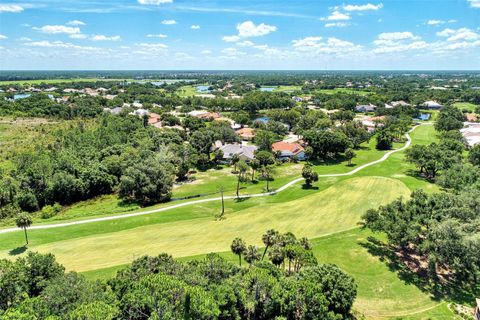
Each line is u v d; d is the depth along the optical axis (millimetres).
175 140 123062
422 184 81750
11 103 174750
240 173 94562
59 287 34000
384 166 99688
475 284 45844
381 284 45844
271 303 33562
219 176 99312
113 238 60688
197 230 63062
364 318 39781
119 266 49719
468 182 72750
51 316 27391
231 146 118062
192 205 77250
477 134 124062
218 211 73062
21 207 79625
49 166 87250
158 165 87500
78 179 86000
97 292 35250
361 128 133000
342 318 35688
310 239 57656
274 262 43344
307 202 74750
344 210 69500
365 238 57250
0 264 39031
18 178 83812
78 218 73125
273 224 64375
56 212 78688
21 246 58406
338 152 116875
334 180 89625
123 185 84312
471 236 44375
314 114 158125
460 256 44781
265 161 95750
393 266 49375
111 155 102812
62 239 61656
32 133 130375
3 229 67062
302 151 115938
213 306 29922
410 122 157625
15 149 109062
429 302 42688
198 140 113000
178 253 53625
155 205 80250
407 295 43875
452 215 50500
